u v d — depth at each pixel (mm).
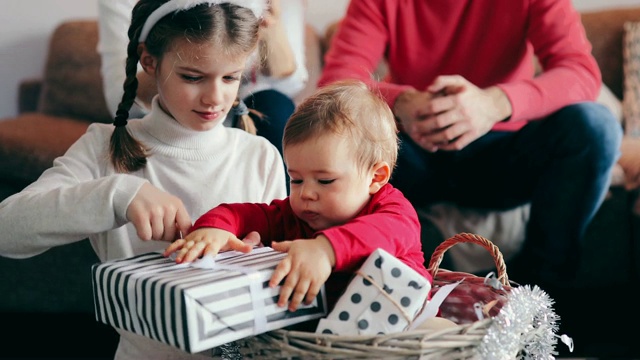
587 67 2076
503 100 1933
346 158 1130
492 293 1215
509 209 2189
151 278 985
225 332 957
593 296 2467
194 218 1319
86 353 2197
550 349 1146
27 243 1162
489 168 2107
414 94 1905
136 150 1283
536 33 2080
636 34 2918
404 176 2121
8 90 3270
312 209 1144
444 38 2113
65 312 2428
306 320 1042
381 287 1007
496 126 2104
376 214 1111
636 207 2420
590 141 2027
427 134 1899
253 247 1139
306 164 1131
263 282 994
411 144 2115
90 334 2318
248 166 1369
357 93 1195
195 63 1183
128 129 1321
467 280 1279
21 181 2361
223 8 1191
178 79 1208
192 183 1316
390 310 1001
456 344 1000
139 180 1165
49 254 2395
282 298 1001
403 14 2123
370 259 1019
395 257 1060
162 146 1305
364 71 2084
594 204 2092
